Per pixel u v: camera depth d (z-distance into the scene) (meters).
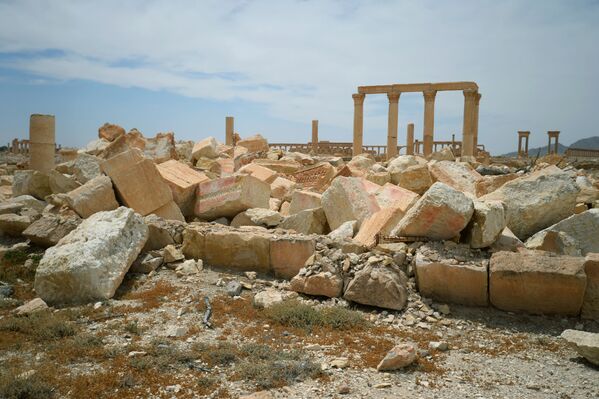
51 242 9.65
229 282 8.29
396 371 5.42
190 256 9.35
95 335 6.25
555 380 5.27
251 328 6.64
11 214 11.09
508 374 5.42
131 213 8.95
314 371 5.28
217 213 12.07
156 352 5.71
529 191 9.95
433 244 7.93
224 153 24.64
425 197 7.92
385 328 6.73
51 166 19.94
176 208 11.66
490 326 6.86
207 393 4.82
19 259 9.42
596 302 6.75
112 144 19.59
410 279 7.84
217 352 5.66
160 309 7.32
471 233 7.84
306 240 8.41
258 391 4.86
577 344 5.69
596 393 4.96
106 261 7.93
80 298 7.64
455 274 7.26
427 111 31.59
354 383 5.10
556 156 20.64
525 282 6.89
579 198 11.98
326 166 17.50
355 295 7.43
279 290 8.06
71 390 4.79
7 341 6.06
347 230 9.92
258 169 16.14
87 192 10.64
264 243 8.69
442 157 24.44
